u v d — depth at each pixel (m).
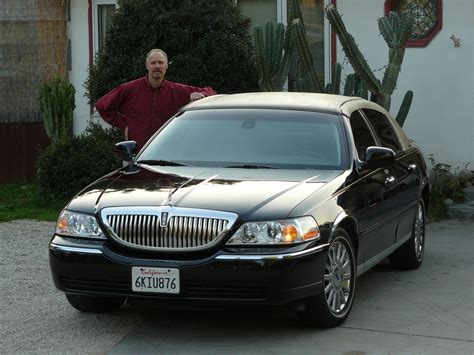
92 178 11.72
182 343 6.16
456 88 12.37
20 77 13.92
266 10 13.44
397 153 8.26
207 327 6.54
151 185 6.48
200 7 12.34
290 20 11.85
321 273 6.12
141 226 6.05
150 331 6.45
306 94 7.90
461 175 12.08
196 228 5.95
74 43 14.00
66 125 13.20
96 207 6.26
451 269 8.59
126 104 8.91
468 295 7.55
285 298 5.91
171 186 6.41
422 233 8.79
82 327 6.57
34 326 6.61
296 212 6.04
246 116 7.43
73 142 11.99
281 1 13.31
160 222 6.00
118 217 6.12
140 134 8.85
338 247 6.46
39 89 13.91
